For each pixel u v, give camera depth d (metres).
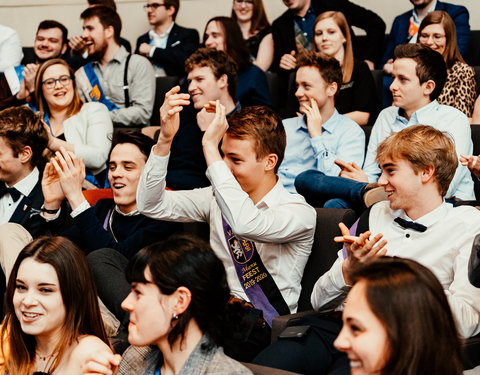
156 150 2.37
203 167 3.32
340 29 3.86
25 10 5.89
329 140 3.29
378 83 4.12
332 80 3.27
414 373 1.13
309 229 2.29
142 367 1.60
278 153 2.33
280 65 4.32
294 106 3.97
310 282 2.34
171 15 5.09
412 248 2.04
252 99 4.05
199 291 1.45
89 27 4.35
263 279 2.30
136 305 1.47
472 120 3.47
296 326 1.97
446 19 3.69
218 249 2.40
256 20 4.80
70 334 1.88
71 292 1.88
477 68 3.81
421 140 2.00
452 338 1.18
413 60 3.02
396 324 1.14
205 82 3.32
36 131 2.95
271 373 1.51
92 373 1.61
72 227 2.72
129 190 2.68
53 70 3.68
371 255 1.82
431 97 3.06
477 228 1.98
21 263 1.88
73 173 2.64
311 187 2.86
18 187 2.93
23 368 1.90
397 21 4.53
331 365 1.93
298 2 4.49
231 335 1.50
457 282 1.91
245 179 2.31
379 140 3.22
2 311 2.63
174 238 1.50
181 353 1.47
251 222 2.16
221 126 2.26
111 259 2.41
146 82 4.38
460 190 2.92
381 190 2.62
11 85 4.58
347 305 1.20
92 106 3.71
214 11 5.49
